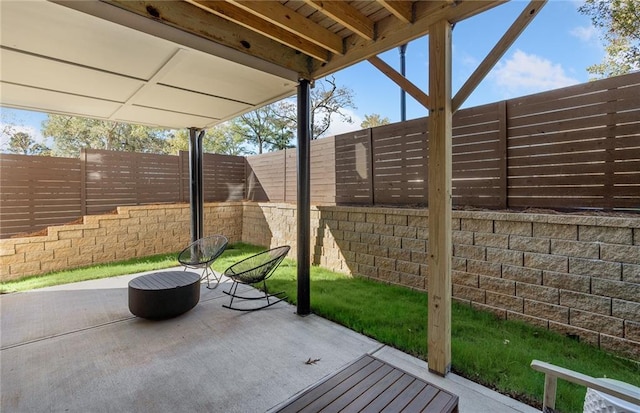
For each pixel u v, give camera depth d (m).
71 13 2.00
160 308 3.08
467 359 2.37
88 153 5.87
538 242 2.89
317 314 3.34
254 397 2.00
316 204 5.79
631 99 2.60
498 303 3.17
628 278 2.40
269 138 13.16
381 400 1.45
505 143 3.39
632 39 5.57
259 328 3.01
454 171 3.83
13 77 3.03
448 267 2.18
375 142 4.76
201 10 2.52
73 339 2.79
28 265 4.78
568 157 2.96
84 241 5.33
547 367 1.41
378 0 2.05
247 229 7.39
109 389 2.08
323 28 2.69
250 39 2.83
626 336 2.41
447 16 2.09
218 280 4.41
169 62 2.74
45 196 5.41
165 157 6.80
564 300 2.74
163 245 6.31
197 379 2.19
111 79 3.11
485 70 2.01
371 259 4.44
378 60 2.61
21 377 2.21
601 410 1.33
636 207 2.60
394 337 2.74
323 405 1.41
